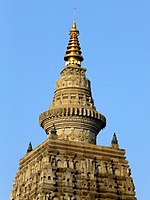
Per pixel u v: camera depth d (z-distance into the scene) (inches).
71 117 4062.5
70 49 4480.8
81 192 3727.9
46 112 4136.3
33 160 3956.7
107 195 3801.7
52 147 3801.7
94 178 3816.4
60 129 4067.4
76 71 4360.2
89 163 3860.7
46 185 3627.0
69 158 3814.0
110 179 3868.1
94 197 3752.5
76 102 4168.3
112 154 3988.7
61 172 3735.2
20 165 4153.5
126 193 3878.0
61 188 3673.7
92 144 3954.2
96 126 4131.4
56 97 4269.2
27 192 3853.3
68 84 4276.6
